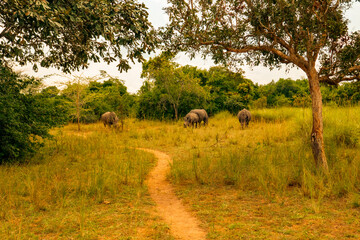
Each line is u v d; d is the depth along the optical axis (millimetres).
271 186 5863
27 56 9719
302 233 3645
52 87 21281
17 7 5605
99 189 5570
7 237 3486
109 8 7117
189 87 28891
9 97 8656
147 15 7961
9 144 8227
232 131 17266
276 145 10844
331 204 4695
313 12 6582
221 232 3807
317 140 6703
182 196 5695
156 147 12891
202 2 7066
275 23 6672
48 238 3596
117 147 11602
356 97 13070
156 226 4023
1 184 5738
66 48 9617
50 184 6180
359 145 8742
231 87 34594
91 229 3895
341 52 6816
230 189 6039
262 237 3578
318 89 6820
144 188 6250
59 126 10414
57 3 6402
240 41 7035
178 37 7527
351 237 3469
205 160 8305
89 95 23156
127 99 21828
